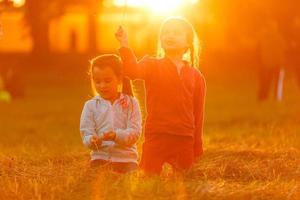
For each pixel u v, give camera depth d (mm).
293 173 10523
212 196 8758
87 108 10508
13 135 22781
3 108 37812
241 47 60906
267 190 9055
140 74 10109
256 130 19312
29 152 13492
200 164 10945
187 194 8852
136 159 10461
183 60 10500
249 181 10016
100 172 9766
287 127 19500
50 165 10711
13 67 47031
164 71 10203
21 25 70312
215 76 60281
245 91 48656
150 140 10219
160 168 10211
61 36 90875
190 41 10523
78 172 9875
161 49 10664
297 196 8906
